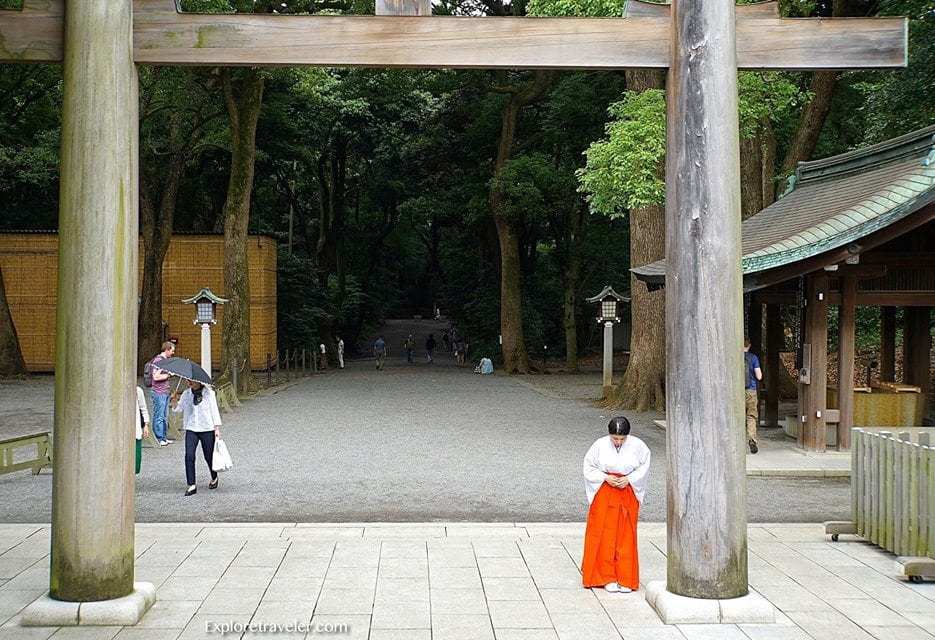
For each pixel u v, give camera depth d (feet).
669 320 20.57
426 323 216.13
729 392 19.94
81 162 19.40
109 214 19.48
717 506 19.84
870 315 87.66
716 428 19.89
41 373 105.70
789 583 22.76
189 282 111.34
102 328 19.39
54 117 106.11
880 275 44.39
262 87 84.89
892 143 46.68
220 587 22.03
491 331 139.54
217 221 134.21
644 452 21.99
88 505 19.29
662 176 61.46
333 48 20.66
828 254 42.55
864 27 21.11
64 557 19.35
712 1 20.02
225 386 71.00
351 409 69.36
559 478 39.65
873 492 26.37
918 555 23.76
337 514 32.14
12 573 23.17
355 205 161.99
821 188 53.47
